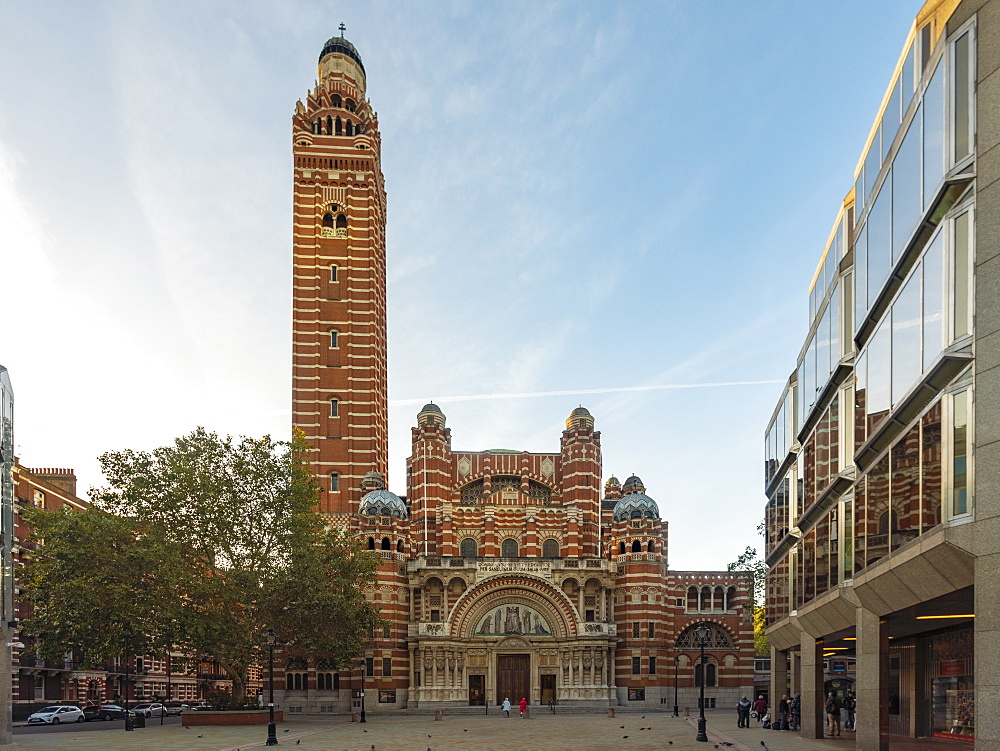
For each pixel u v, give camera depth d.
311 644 66.06
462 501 103.12
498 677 91.19
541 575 92.62
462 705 89.00
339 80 112.69
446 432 105.44
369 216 107.62
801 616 44.44
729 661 98.81
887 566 27.88
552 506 101.88
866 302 33.06
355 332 104.38
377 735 49.72
